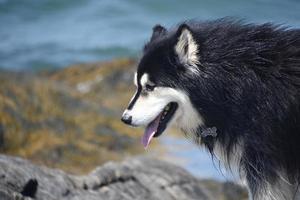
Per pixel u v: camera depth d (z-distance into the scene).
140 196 14.34
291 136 11.44
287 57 11.52
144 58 11.76
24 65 31.81
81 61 32.69
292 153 11.48
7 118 19.08
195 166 19.19
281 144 11.40
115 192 14.00
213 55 11.48
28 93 20.81
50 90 21.50
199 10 40.38
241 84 11.38
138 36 36.66
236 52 11.47
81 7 41.66
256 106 11.35
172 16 40.00
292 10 38.72
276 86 11.38
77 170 18.02
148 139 11.98
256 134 11.35
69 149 18.78
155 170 15.47
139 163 15.56
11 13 40.47
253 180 11.48
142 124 11.77
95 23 38.94
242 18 12.16
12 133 18.77
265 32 11.62
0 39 35.91
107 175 14.42
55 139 19.08
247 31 11.61
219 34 11.60
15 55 33.16
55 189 12.87
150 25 38.56
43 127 19.53
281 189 11.55
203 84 11.47
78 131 20.02
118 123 21.14
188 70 11.50
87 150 18.98
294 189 11.73
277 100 11.34
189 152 20.23
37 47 34.50
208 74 11.45
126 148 20.03
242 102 11.40
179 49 11.48
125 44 35.22
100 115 21.28
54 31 37.53
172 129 21.75
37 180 12.69
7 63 31.92
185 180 15.61
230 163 11.89
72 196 12.98
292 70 11.48
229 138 11.63
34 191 12.50
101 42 35.53
